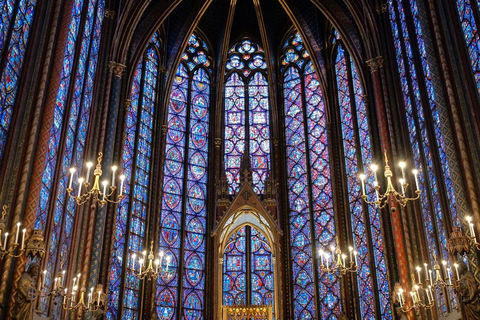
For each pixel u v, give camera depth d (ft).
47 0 44.68
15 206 37.60
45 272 43.78
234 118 84.99
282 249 74.90
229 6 82.89
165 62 82.33
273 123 83.15
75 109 53.67
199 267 74.33
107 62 63.21
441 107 43.86
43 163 40.50
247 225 71.05
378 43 64.95
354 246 70.28
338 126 77.82
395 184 58.08
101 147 59.57
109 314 61.57
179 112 82.33
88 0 55.83
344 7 74.33
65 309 48.21
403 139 58.65
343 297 67.72
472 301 37.32
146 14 73.61
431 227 51.01
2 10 37.70
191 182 78.84
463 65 43.68
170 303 70.03
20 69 41.24
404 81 59.47
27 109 40.73
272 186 71.26
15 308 35.32
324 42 83.56
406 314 52.08
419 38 53.16
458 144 41.63
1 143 37.88
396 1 61.87
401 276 53.67
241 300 72.49
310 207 76.54
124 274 65.57
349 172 73.97
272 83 84.53
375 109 66.49
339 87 79.92
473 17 42.65
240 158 79.92
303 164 79.97
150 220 72.28
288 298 72.43
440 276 44.68
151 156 76.18
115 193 62.28
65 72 49.57
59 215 48.88
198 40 88.33
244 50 89.45
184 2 82.89
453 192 41.14
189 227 75.97
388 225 60.39
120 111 66.23
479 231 38.50
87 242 54.65
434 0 46.73
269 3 88.48
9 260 35.83
